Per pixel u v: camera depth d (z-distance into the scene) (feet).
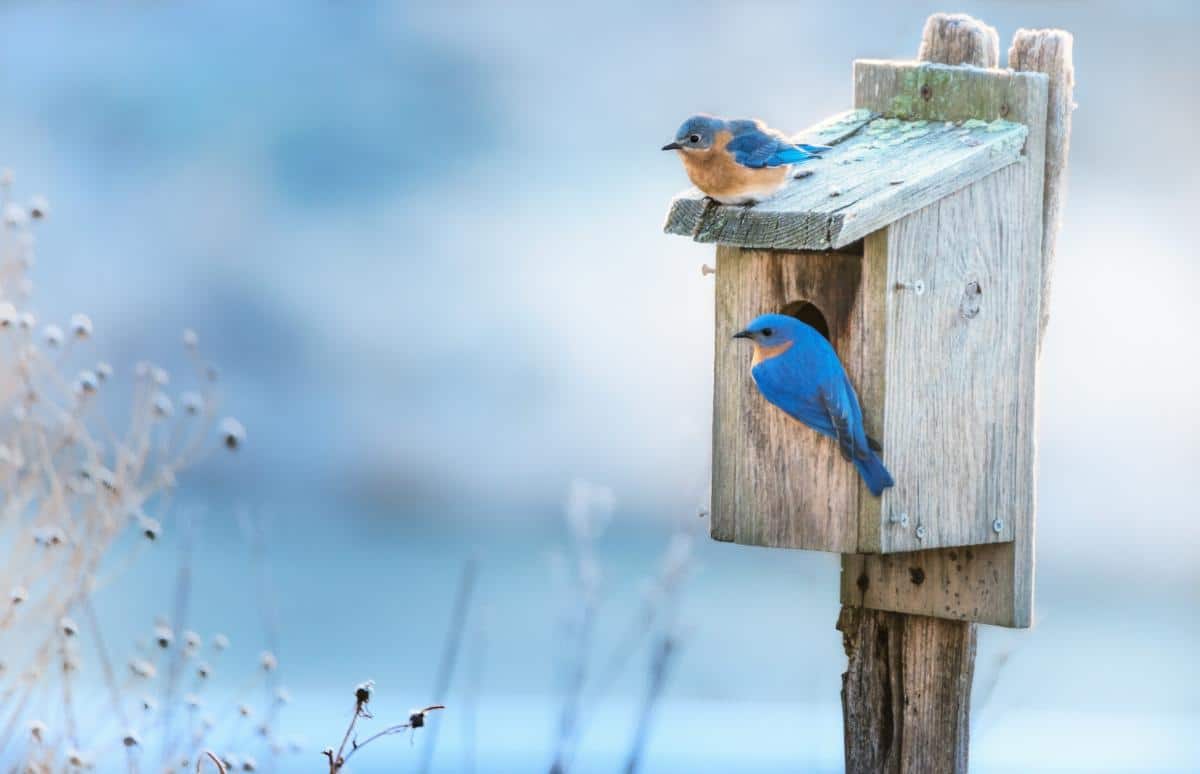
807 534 23.00
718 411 23.68
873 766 24.85
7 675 23.38
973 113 24.26
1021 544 23.95
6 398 24.73
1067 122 24.31
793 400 22.38
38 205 26.76
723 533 23.68
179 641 26.84
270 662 26.53
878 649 24.93
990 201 23.43
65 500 24.62
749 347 23.36
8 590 23.22
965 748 24.41
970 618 24.09
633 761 27.22
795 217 22.07
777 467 23.17
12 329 24.89
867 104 25.27
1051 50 24.20
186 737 22.85
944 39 24.99
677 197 23.40
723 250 23.63
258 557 46.78
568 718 27.81
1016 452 23.90
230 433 26.48
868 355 22.49
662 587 31.94
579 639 40.81
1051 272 24.39
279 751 23.43
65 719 24.29
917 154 23.40
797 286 23.06
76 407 25.14
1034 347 24.02
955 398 23.16
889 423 22.45
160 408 25.85
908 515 22.75
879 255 22.33
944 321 22.97
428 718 34.65
